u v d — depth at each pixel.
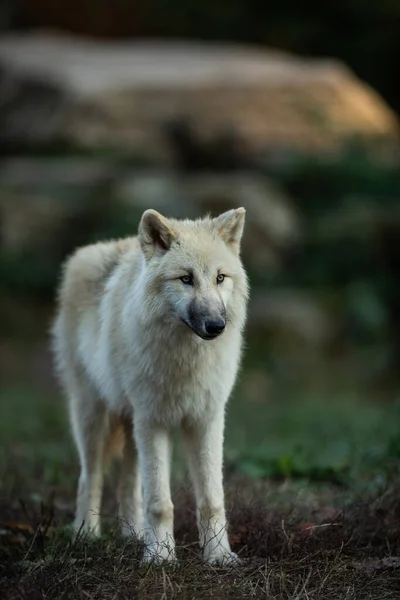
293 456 10.01
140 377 7.21
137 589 6.28
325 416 15.44
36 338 20.06
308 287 21.83
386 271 22.53
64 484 9.82
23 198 21.88
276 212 22.56
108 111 24.47
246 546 7.23
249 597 6.21
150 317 7.06
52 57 27.70
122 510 8.20
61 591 6.29
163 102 24.98
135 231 20.98
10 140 25.19
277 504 8.44
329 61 29.16
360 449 10.73
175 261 6.99
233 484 9.28
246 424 14.89
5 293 21.02
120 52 28.77
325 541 7.20
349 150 25.12
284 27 33.56
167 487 7.24
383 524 7.53
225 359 7.20
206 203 21.86
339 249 22.47
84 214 21.73
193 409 7.28
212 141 24.64
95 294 8.30
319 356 19.94
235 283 7.16
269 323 20.02
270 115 25.39
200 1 34.47
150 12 34.81
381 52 32.47
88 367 8.20
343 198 24.06
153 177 22.38
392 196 24.27
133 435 7.55
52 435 13.20
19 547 7.45
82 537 7.40
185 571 6.64
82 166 23.05
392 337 21.05
